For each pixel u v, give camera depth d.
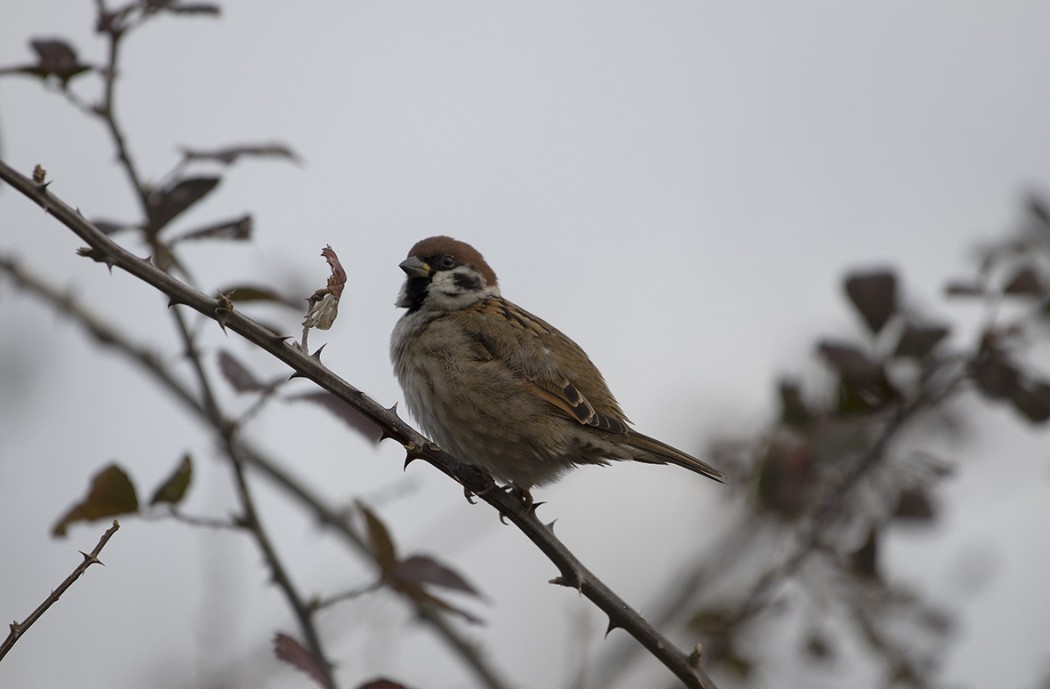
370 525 8.45
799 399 10.75
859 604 9.99
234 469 8.77
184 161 9.27
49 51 8.87
